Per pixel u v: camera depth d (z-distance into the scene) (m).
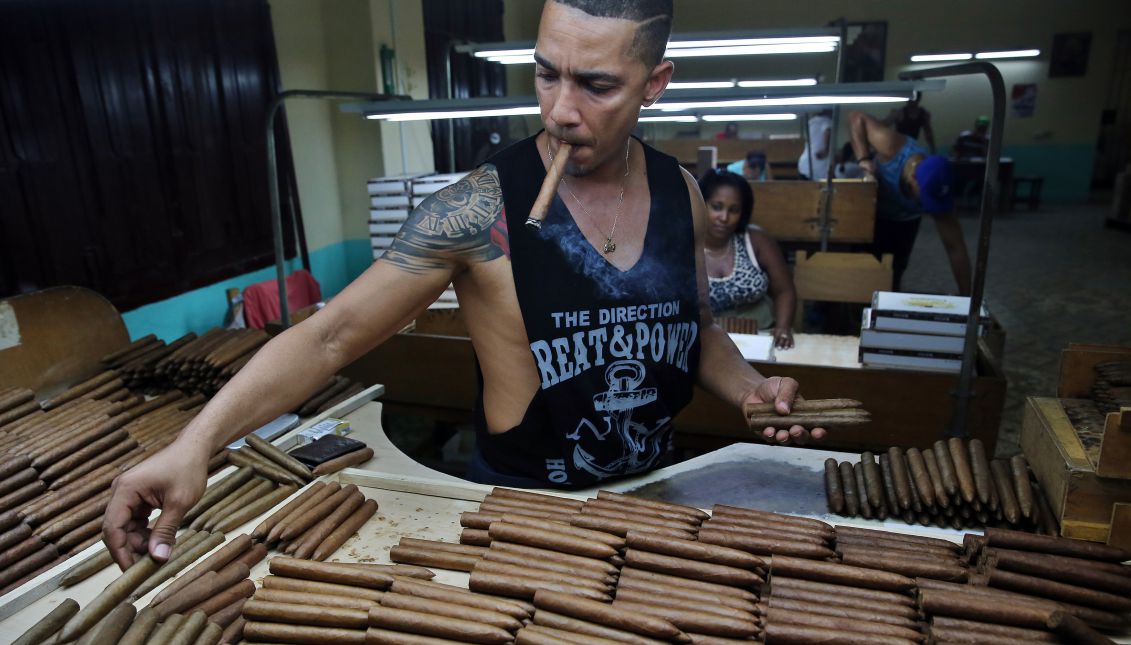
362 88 5.18
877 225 4.50
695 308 1.36
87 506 1.44
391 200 3.28
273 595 1.00
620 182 1.27
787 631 0.92
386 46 5.30
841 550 1.12
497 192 1.23
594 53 1.04
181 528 1.31
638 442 1.38
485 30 7.98
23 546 1.31
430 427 3.82
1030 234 9.27
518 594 1.02
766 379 1.37
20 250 2.96
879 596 1.02
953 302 2.50
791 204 4.29
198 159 3.95
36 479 1.53
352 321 1.16
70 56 3.14
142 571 1.02
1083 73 11.22
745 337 2.71
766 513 1.22
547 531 1.13
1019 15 10.98
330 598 1.00
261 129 4.47
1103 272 7.09
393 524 1.30
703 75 11.66
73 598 1.12
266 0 4.43
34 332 2.04
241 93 4.27
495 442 1.40
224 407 1.03
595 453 1.34
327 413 1.84
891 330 2.46
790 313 3.22
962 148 10.91
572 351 1.25
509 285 1.23
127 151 3.47
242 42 4.25
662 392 1.36
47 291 2.12
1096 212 11.01
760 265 3.37
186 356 2.16
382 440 1.71
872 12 11.18
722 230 3.19
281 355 1.09
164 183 3.73
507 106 2.02
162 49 3.66
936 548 1.16
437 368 2.82
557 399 1.27
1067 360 1.45
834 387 2.40
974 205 11.54
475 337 1.33
